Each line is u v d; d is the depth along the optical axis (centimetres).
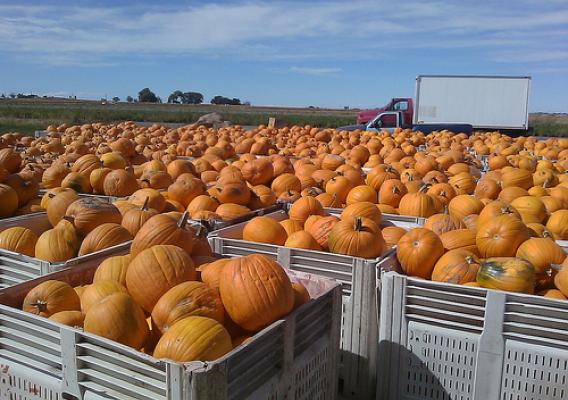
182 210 621
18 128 4041
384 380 380
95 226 462
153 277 316
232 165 789
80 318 307
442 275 402
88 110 7031
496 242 427
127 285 325
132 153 1019
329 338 332
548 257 402
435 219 502
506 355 342
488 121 3359
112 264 357
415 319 366
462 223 515
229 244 473
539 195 657
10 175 652
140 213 473
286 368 287
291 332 289
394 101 3444
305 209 570
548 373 332
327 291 326
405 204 611
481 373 348
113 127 1695
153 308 315
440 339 359
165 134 1616
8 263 414
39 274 395
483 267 383
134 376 250
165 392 241
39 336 284
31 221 538
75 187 699
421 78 3409
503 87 3306
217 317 298
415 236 428
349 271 418
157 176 707
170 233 381
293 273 355
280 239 495
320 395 329
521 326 336
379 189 721
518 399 343
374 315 411
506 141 1480
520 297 335
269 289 291
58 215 528
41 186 733
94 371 264
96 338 261
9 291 325
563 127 4994
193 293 298
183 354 256
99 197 652
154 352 269
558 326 329
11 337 294
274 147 1207
